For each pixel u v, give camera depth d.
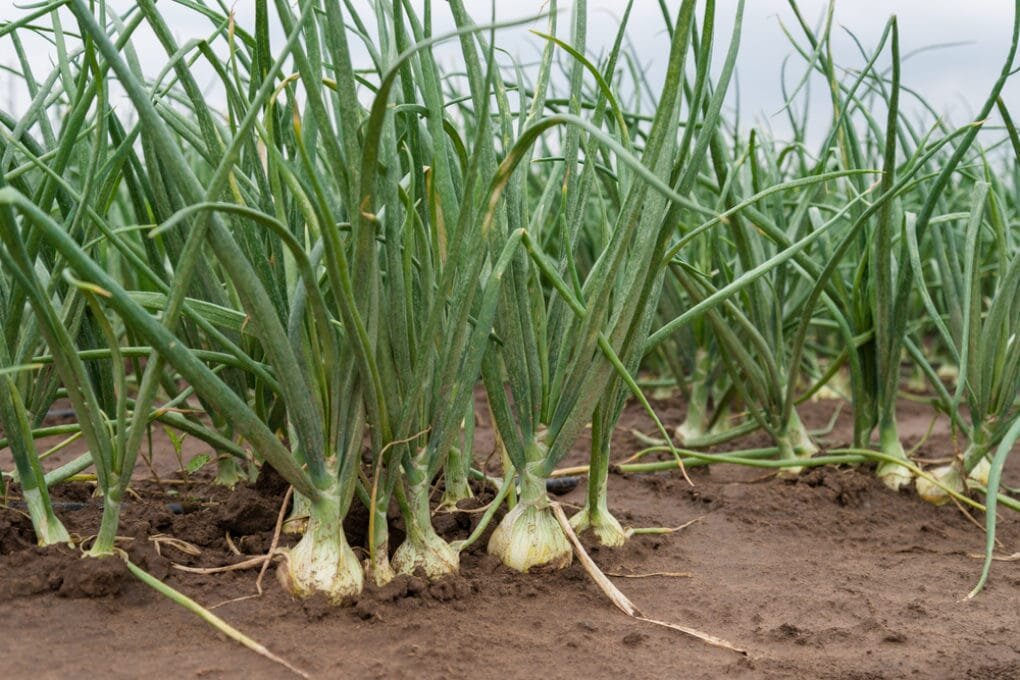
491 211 1.36
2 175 1.36
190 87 1.40
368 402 1.37
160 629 1.34
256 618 1.36
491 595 1.43
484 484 1.66
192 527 1.54
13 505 1.56
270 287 1.45
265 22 1.38
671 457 2.02
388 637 1.35
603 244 1.64
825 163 1.84
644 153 1.39
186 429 1.54
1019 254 1.72
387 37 1.42
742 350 1.89
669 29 1.64
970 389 1.78
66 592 1.37
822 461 1.80
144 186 1.62
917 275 1.75
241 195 1.43
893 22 1.66
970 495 1.81
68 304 1.48
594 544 1.58
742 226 1.84
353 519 1.52
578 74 1.51
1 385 1.43
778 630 1.41
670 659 1.35
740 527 1.71
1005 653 1.38
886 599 1.50
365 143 1.29
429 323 1.37
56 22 1.49
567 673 1.31
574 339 1.49
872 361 1.89
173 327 1.31
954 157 1.70
